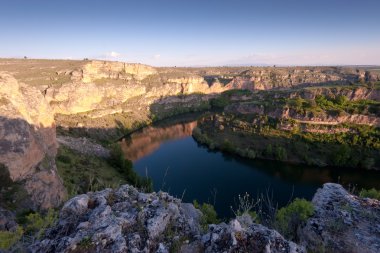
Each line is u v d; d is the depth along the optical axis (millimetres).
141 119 187500
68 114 159750
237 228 12242
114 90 198250
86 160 80812
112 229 11805
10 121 47281
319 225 16469
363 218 16875
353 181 88125
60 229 12680
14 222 36688
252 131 126250
